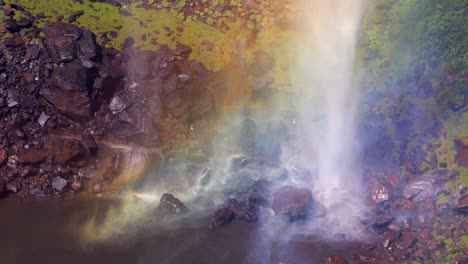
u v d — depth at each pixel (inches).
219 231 297.4
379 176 324.5
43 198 318.3
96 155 333.1
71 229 297.0
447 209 298.7
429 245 282.7
